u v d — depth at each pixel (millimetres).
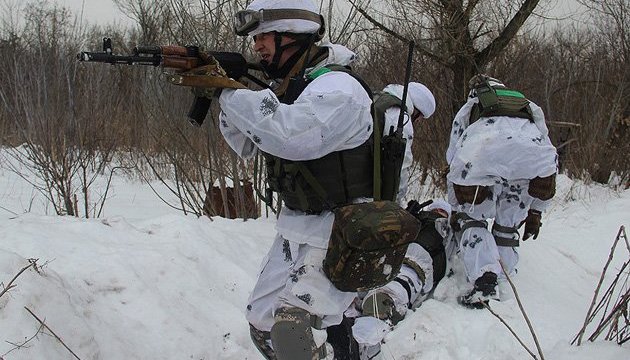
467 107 4594
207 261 4273
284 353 2568
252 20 2646
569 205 8422
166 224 4625
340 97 2447
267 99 2400
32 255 3598
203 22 6227
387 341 3795
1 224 4133
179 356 3387
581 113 11000
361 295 3852
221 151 6531
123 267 3709
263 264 2889
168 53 2404
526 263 5258
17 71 7004
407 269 4172
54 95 6703
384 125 2752
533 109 4461
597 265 6039
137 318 3469
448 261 4637
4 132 8734
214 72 2449
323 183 2580
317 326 2689
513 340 3861
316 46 2729
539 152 4301
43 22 8523
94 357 2906
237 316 3854
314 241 2633
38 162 6457
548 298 4562
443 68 8203
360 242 2451
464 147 4371
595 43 11836
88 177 8930
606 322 3410
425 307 4113
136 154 8586
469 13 7668
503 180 4336
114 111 7918
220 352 3602
